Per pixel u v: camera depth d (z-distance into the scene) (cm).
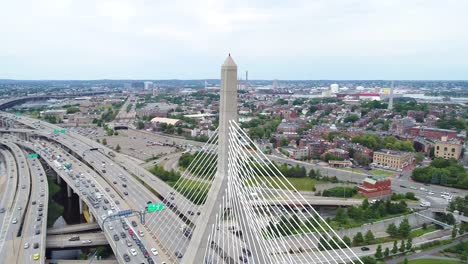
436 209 15438
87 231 13588
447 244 12775
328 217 14688
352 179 19562
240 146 8062
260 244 7562
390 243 12631
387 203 15138
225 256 9256
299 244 10862
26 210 13988
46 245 11931
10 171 19625
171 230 11756
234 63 8125
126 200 14862
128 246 10862
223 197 8250
